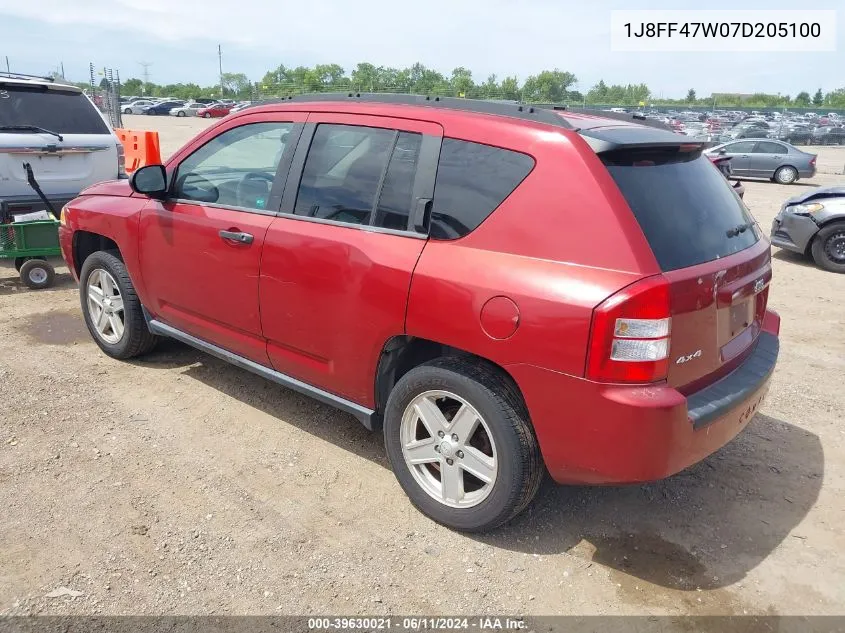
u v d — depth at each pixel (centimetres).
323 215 345
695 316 271
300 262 346
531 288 268
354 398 349
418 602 276
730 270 291
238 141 396
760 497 359
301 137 362
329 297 336
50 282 684
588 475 275
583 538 320
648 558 308
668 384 265
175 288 424
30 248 659
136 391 449
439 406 320
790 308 714
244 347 395
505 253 281
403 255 308
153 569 286
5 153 671
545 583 289
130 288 467
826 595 288
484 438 305
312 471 366
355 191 335
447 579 289
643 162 290
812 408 466
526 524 328
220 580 282
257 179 381
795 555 313
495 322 277
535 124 290
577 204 268
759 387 310
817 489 368
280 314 363
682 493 360
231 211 386
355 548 305
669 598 283
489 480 299
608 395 257
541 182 277
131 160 1264
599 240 262
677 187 296
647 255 258
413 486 329
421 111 323
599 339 254
